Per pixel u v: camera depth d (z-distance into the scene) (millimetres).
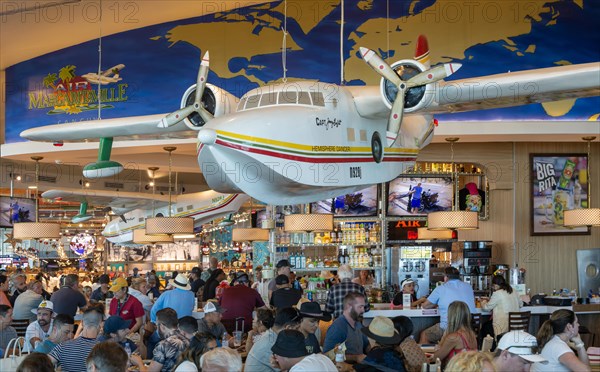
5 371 5645
